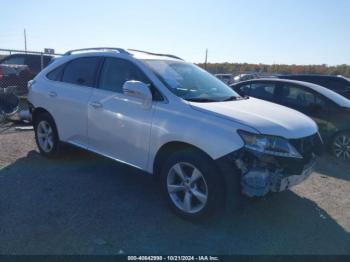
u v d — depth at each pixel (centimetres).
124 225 338
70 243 301
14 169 484
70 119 474
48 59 1375
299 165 324
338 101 675
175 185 358
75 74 485
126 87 372
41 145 543
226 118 327
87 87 456
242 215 370
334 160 641
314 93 697
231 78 2495
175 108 355
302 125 355
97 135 436
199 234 328
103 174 478
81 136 463
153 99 376
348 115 645
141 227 336
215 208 326
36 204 374
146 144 374
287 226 355
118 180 457
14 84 1249
